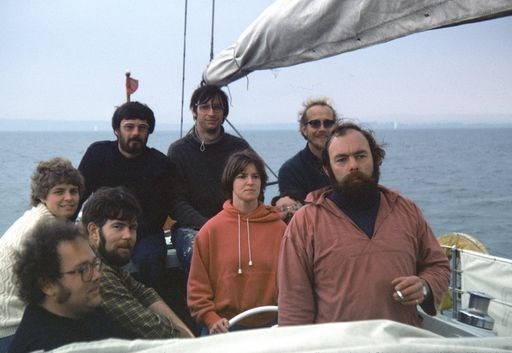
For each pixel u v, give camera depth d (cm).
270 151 9662
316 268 230
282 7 327
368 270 221
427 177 5100
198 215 407
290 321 229
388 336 129
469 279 399
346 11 262
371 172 232
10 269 275
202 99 418
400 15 230
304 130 398
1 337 268
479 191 3984
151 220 412
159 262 395
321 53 303
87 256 195
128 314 255
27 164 6831
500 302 358
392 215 232
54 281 190
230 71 468
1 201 3184
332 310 223
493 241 2284
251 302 319
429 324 256
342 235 227
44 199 321
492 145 14012
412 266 229
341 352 121
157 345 127
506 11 192
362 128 242
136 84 530
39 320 192
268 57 368
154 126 421
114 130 418
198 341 127
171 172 420
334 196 237
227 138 439
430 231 244
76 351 128
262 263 323
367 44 258
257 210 335
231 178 332
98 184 415
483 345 129
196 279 327
